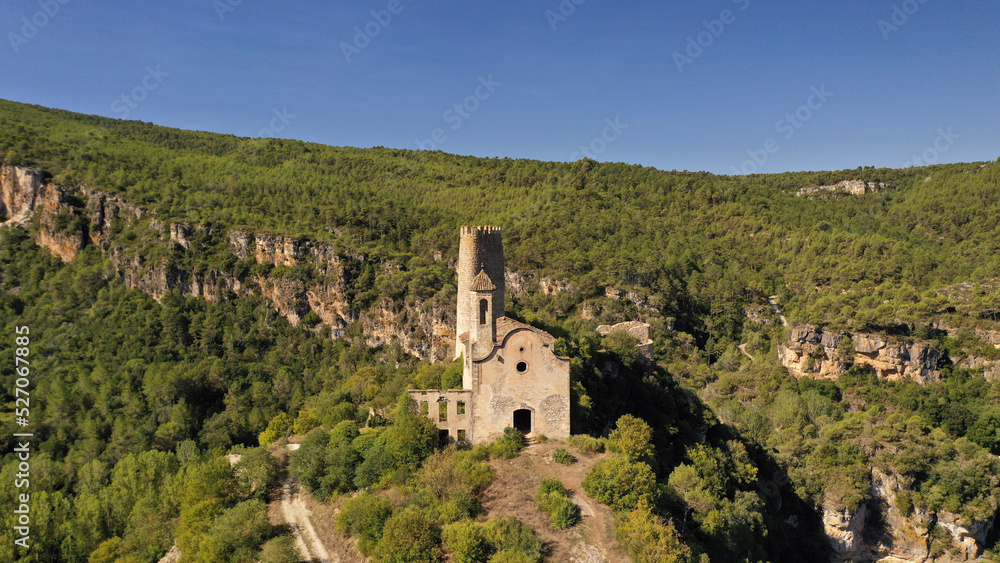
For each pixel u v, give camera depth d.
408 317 162.50
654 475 51.38
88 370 140.88
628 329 98.19
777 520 76.75
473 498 49.34
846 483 82.31
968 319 144.25
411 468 55.59
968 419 120.19
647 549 42.25
